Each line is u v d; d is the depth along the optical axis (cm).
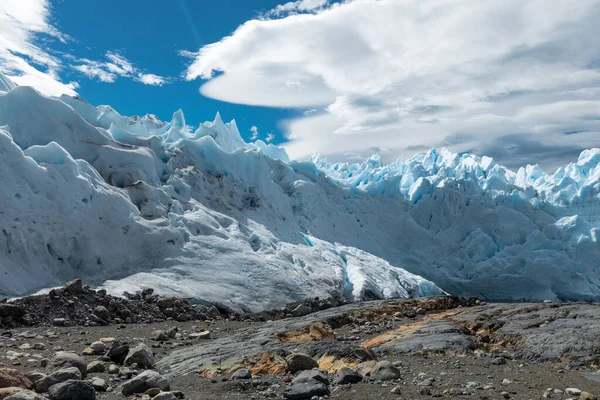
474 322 1262
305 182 4956
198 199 3206
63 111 2636
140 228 2377
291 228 3978
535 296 5347
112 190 2436
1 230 1780
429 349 913
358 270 3391
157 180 2973
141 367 798
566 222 6066
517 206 6375
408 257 5644
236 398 565
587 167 7262
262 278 2486
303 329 1209
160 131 4581
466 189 6375
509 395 555
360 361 781
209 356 863
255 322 1798
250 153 4075
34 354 875
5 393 499
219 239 2722
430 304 1866
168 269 2295
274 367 751
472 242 5888
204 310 1931
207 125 4875
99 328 1367
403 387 599
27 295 1633
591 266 5628
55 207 2025
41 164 2103
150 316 1678
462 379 651
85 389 528
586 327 980
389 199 6084
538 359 862
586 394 539
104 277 2059
